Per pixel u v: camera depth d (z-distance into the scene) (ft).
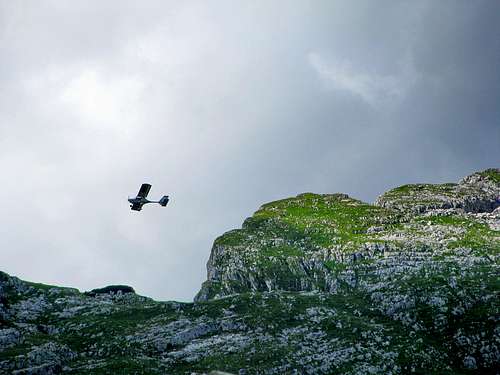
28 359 544.62
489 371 563.48
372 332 608.19
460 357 581.94
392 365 550.36
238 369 529.86
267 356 554.87
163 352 600.80
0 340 585.63
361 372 536.42
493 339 586.86
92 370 529.04
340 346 579.89
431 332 622.54
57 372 534.37
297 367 538.06
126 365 536.83
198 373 522.47
